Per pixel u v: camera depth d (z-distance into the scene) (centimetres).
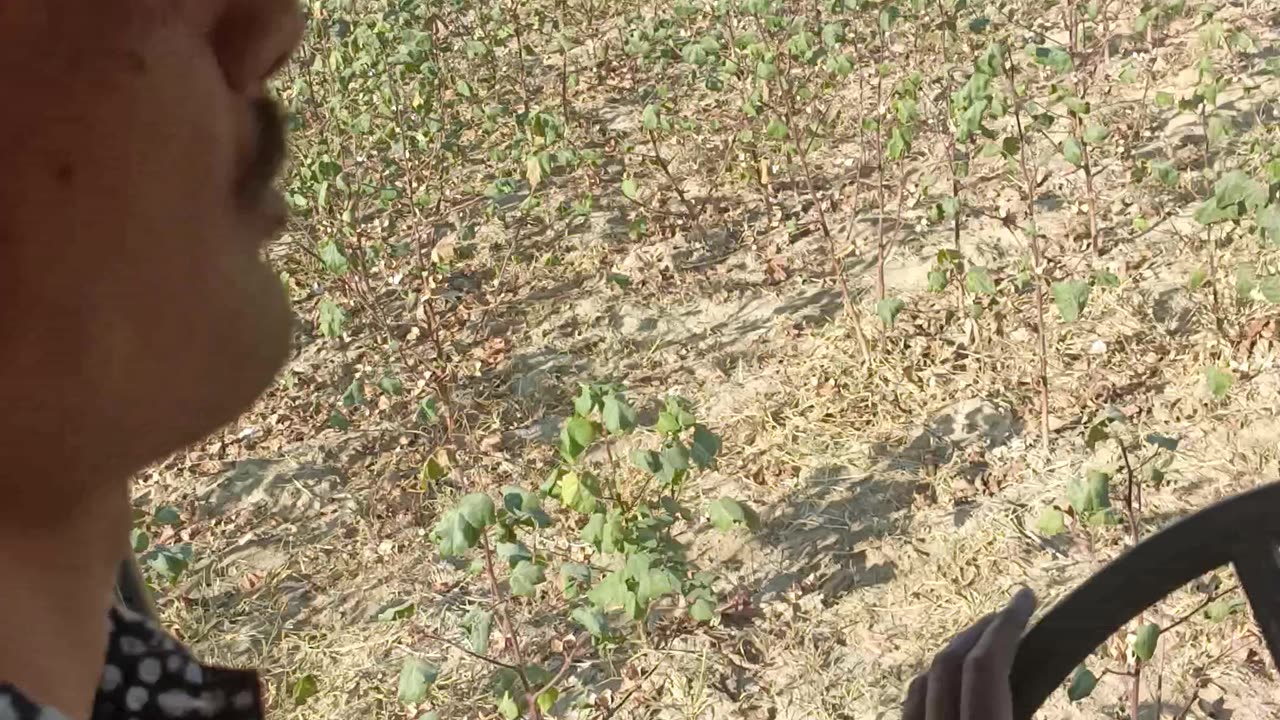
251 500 409
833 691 297
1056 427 372
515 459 406
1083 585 112
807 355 434
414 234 547
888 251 486
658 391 432
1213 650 279
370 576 365
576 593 293
